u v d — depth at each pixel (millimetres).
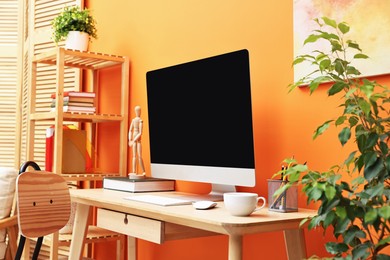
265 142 2115
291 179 1294
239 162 1932
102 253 3113
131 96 2943
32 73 3010
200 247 2432
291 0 2025
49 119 2928
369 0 1717
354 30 1757
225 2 2334
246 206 1603
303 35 1937
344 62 1439
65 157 2863
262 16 2150
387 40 1664
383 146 1283
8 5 3998
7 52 3975
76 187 3213
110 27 3121
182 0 2590
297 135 1987
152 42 2795
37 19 3529
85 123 3252
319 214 1270
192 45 2520
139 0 2900
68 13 2910
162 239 1753
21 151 3867
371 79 1729
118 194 2209
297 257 1775
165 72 2381
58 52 2682
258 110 2150
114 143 3070
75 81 3240
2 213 2543
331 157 1862
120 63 2979
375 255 1244
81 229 2264
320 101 1906
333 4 1829
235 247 1495
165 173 2371
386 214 1110
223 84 2014
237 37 2268
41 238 1944
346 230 1259
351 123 1419
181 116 2270
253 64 2182
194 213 1656
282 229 1580
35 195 1896
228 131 1988
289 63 2027
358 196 1291
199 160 2150
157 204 1853
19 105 3914
